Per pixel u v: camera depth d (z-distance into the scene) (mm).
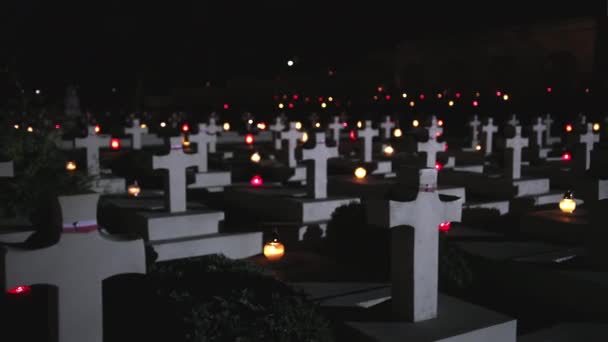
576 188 7617
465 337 5523
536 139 23406
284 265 9109
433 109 38688
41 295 6633
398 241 5812
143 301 5262
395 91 44812
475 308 6133
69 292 4168
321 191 12344
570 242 9984
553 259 8758
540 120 23312
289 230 11398
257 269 6379
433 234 5730
